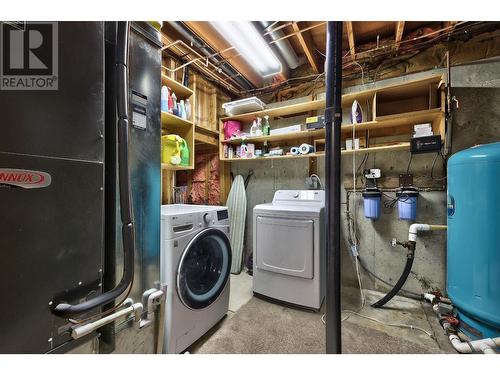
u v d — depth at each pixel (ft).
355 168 8.00
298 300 6.47
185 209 5.71
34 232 2.18
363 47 7.75
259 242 7.06
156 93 3.85
